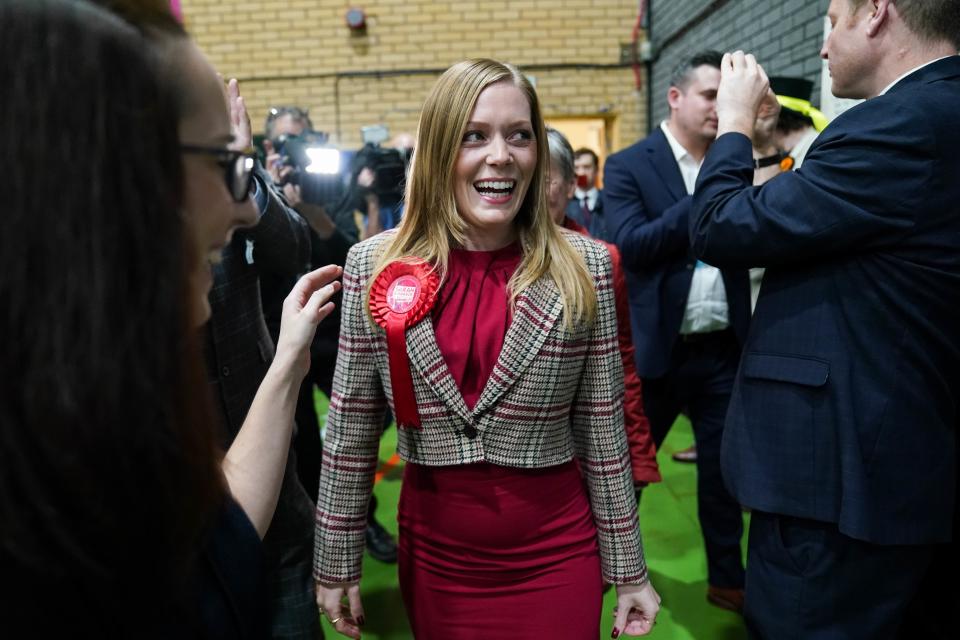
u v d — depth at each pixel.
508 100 1.13
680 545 2.58
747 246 1.25
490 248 1.21
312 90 5.62
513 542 1.15
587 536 1.21
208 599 0.54
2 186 0.38
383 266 1.18
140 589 0.45
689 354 2.10
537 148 1.19
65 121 0.39
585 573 1.19
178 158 0.45
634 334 2.14
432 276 1.15
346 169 3.37
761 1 3.49
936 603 1.43
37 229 0.38
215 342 1.30
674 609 2.19
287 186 2.24
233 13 5.54
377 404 1.25
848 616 1.22
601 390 1.20
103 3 0.42
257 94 5.64
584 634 1.16
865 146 1.13
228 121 0.51
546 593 1.16
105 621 0.45
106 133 0.40
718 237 1.29
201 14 5.57
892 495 1.15
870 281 1.16
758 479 1.28
